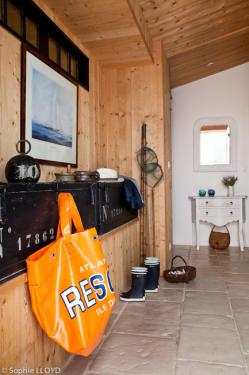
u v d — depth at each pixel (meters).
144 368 1.87
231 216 5.31
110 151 4.10
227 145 5.65
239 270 4.06
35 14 2.44
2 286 1.30
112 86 4.09
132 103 4.04
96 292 1.62
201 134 5.72
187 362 1.93
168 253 4.26
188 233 5.77
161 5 3.21
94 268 1.64
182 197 5.78
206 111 5.71
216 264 4.38
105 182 2.74
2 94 2.05
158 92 3.97
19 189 1.46
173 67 4.93
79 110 3.31
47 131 2.60
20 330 1.44
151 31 3.69
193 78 5.61
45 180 2.59
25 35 2.33
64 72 2.91
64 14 2.80
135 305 2.89
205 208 5.38
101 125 3.99
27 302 1.50
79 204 2.18
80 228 1.68
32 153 2.38
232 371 1.83
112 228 2.92
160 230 3.96
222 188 5.66
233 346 2.12
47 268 1.48
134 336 2.28
